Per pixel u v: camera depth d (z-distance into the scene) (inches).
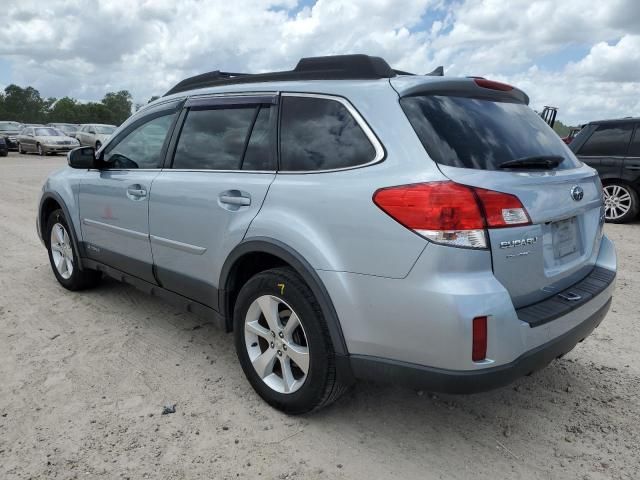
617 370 143.3
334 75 116.3
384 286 96.9
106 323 172.6
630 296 202.7
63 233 199.8
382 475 101.7
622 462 105.5
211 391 130.7
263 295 118.1
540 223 100.3
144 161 157.5
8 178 630.5
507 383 94.9
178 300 147.3
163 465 103.7
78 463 104.0
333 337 105.5
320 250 104.9
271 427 116.3
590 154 363.9
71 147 1111.0
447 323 90.0
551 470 103.2
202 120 141.4
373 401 127.2
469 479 100.7
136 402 125.4
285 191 113.6
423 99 104.2
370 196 98.3
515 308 98.0
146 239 152.3
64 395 128.1
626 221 358.0
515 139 109.2
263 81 130.6
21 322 173.0
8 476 100.0
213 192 128.9
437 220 90.4
